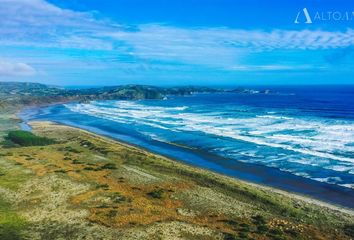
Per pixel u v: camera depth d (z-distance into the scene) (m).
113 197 47.97
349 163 68.69
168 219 41.78
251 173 65.12
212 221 41.81
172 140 97.06
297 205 48.06
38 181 53.59
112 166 61.72
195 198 48.44
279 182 59.56
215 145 88.81
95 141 86.25
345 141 87.25
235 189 52.91
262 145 86.62
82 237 37.00
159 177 57.28
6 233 37.38
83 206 44.97
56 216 42.06
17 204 45.44
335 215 45.00
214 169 68.44
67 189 50.56
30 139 85.88
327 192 54.22
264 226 40.69
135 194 49.50
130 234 37.78
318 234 39.66
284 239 38.00
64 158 67.62
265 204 48.19
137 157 69.88
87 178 55.44
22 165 62.16
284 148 82.44
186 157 78.31
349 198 51.66
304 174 62.91
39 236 37.09
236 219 42.69
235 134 102.06
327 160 71.19
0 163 63.44
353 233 40.16
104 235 37.47
